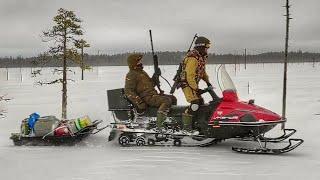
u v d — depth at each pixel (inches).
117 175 263.3
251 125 322.0
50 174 265.9
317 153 324.8
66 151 337.7
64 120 376.2
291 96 1007.6
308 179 251.4
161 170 274.7
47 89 1745.8
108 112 725.3
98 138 392.8
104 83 2086.6
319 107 723.4
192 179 253.8
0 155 323.6
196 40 347.9
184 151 332.2
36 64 825.5
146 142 356.2
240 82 1900.8
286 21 554.6
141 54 366.0
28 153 330.6
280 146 352.8
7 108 922.7
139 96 358.9
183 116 343.9
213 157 311.1
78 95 1284.4
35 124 362.0
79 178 257.0
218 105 339.3
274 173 265.4
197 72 343.0
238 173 266.4
